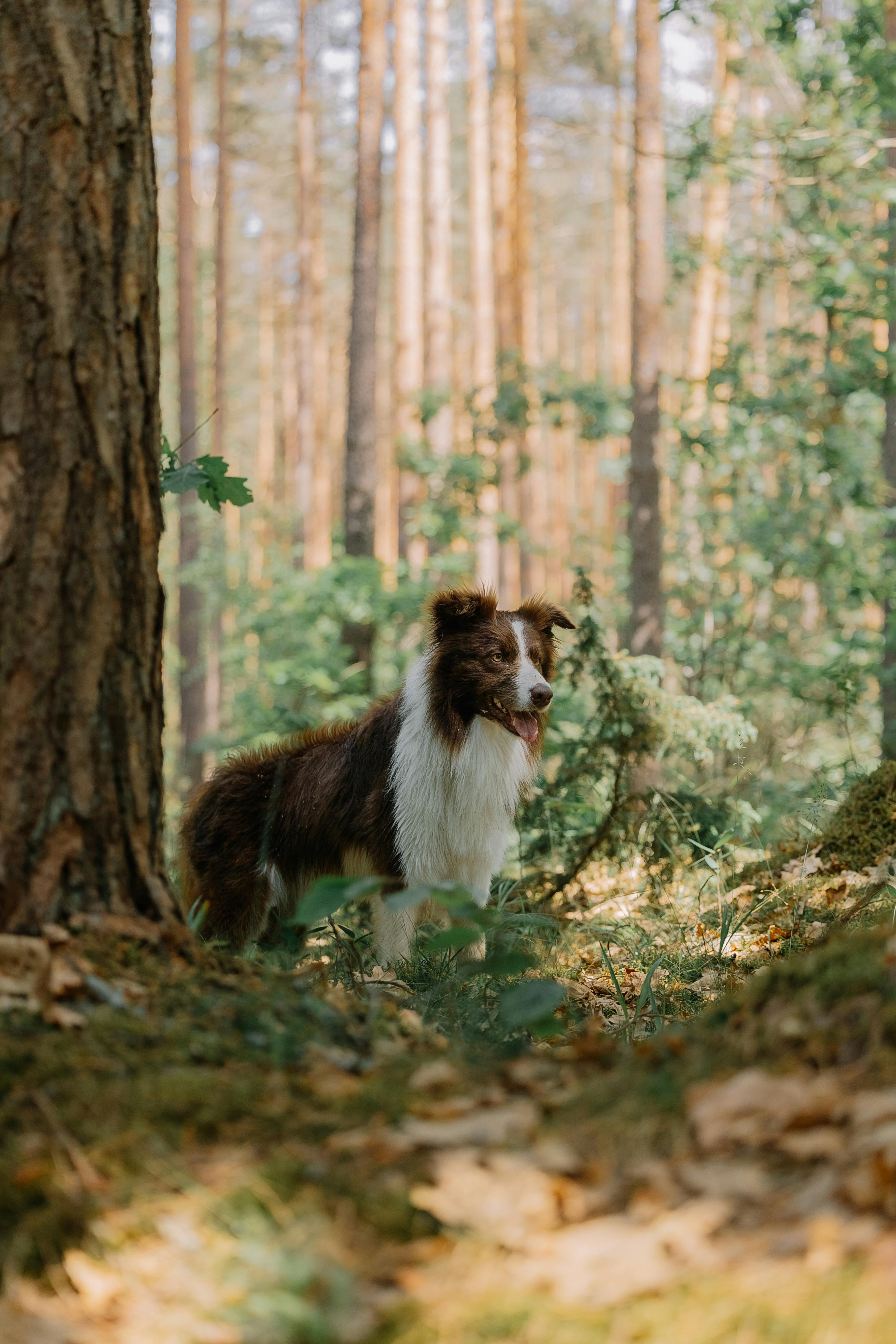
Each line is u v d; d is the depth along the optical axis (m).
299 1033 2.90
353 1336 1.91
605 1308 1.91
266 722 12.36
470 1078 2.79
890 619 11.26
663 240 11.84
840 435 12.23
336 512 39.78
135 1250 2.10
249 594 18.53
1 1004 2.73
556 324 40.25
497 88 21.00
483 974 3.52
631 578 11.66
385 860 5.40
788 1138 2.19
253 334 42.69
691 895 6.45
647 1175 2.21
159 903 3.17
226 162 23.61
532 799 6.70
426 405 15.12
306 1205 2.19
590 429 14.77
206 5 25.92
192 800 5.93
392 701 5.65
